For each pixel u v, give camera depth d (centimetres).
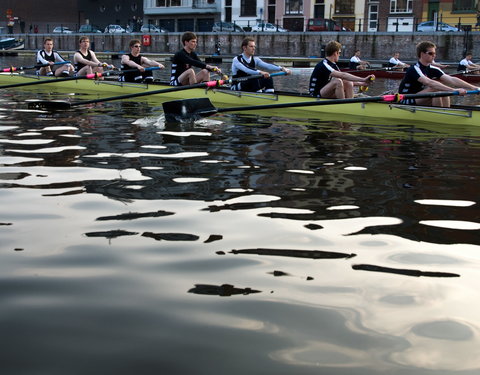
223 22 4194
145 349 206
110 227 347
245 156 581
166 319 228
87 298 247
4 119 863
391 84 1953
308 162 554
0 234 332
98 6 6081
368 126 824
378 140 700
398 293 255
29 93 1359
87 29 5034
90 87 1437
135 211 381
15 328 220
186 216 370
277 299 248
